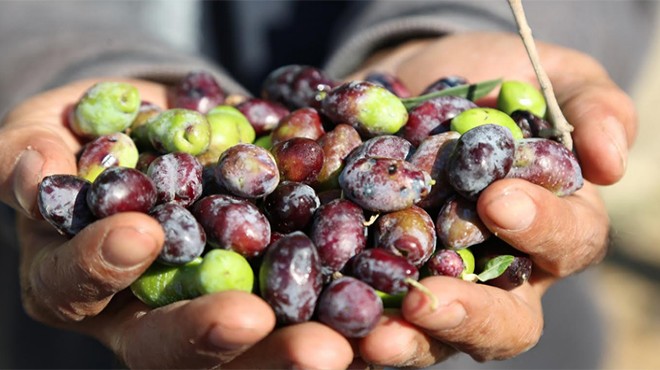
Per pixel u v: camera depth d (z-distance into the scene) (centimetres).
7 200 34
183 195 31
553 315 50
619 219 83
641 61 56
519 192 29
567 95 38
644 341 69
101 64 45
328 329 27
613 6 53
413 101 37
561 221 30
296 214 30
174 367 28
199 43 54
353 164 30
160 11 52
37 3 48
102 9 50
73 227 30
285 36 55
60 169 32
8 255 50
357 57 49
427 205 31
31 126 34
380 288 28
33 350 51
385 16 50
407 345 28
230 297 26
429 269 30
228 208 29
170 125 34
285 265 27
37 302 35
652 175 87
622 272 78
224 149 34
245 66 56
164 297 29
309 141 32
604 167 34
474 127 31
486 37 45
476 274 32
